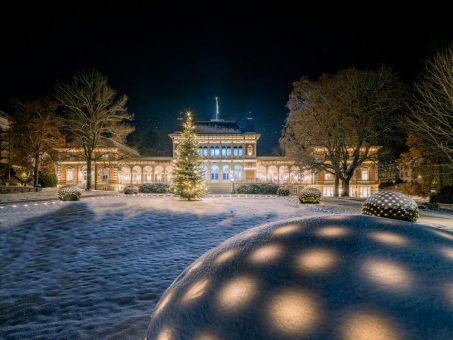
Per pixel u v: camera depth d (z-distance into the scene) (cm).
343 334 141
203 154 6625
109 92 4162
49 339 409
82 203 2372
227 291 172
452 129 2495
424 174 3562
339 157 3659
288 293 158
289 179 6525
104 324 448
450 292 152
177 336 171
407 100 3244
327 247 177
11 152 4722
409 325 141
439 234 194
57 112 4572
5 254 892
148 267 754
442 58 2494
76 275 694
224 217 1636
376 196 1122
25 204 2259
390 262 165
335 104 3431
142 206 2155
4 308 517
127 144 8844
